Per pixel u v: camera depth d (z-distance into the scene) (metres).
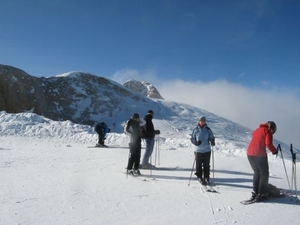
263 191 5.95
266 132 5.95
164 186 6.93
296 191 6.59
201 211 5.31
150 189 6.64
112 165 9.41
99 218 4.84
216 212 5.29
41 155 11.17
